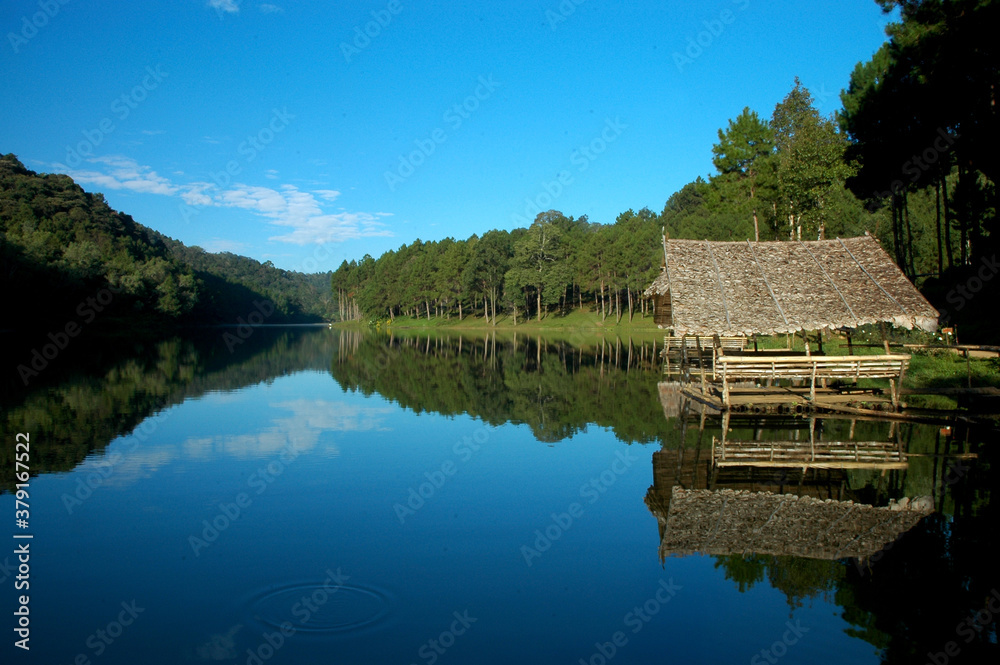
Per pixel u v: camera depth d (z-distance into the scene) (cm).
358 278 13138
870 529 904
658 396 2317
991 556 803
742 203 5075
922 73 2611
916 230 4169
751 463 1295
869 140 3222
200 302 9875
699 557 827
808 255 1917
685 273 1866
